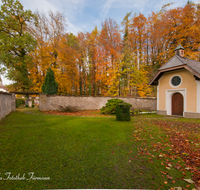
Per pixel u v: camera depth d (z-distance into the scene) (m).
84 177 2.30
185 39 17.20
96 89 23.88
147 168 2.64
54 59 17.97
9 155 3.05
